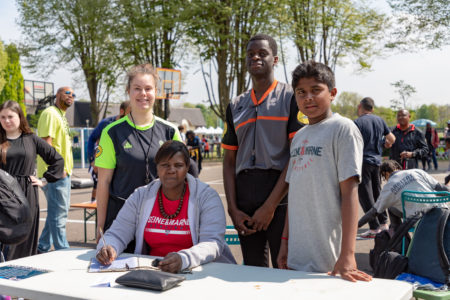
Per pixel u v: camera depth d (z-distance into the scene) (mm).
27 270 2105
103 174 2893
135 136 2898
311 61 2230
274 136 2791
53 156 4266
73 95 5055
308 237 2205
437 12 16750
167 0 19094
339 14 19484
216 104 19781
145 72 2908
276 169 2793
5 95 39312
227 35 17531
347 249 1979
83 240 5996
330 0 18984
